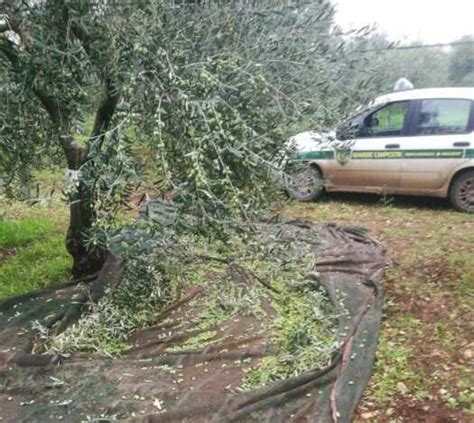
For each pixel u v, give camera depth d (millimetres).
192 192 2934
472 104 6859
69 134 3969
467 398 3219
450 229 6418
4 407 3230
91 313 4199
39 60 3375
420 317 4250
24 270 5477
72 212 4836
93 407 3191
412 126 7176
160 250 4062
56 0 3412
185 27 3182
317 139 3975
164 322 4188
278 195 3523
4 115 4047
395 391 3314
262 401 3100
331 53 3465
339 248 5828
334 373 3387
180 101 2910
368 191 7555
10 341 3934
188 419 3012
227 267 4715
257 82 3014
